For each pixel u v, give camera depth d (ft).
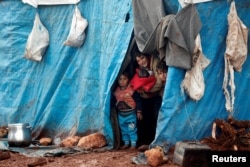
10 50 29.99
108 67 25.62
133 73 25.73
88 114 27.45
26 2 29.04
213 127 24.17
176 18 23.29
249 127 24.52
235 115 24.89
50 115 28.58
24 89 29.63
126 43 25.08
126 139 25.86
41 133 28.89
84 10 27.55
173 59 23.39
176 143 23.17
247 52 24.76
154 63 25.08
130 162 22.80
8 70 30.07
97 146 25.81
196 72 23.63
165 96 23.65
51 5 28.58
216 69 24.23
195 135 24.07
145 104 26.22
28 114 29.58
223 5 24.09
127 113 25.67
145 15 24.52
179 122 23.79
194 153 21.61
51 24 28.78
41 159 23.18
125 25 25.35
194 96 23.63
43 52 28.86
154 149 22.66
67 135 28.07
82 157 24.20
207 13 23.94
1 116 30.60
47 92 28.78
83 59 27.71
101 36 26.94
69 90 28.22
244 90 24.97
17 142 26.66
